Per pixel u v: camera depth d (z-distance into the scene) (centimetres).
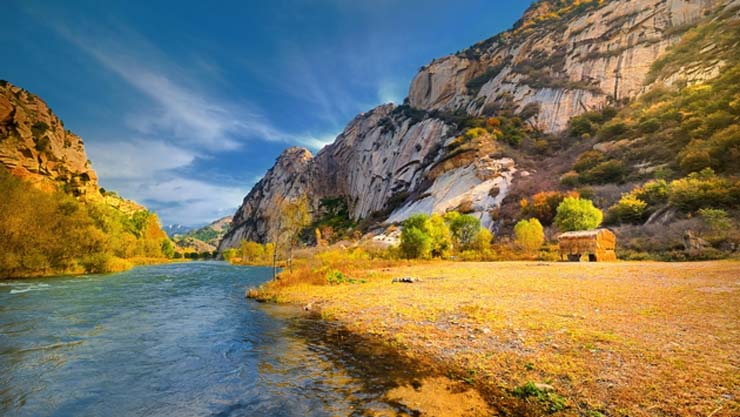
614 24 7919
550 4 11969
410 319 1009
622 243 2920
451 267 2562
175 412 514
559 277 1625
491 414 476
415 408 501
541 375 570
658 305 923
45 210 2980
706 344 617
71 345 877
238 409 520
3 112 6119
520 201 4747
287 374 661
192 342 905
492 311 991
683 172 3634
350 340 884
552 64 8556
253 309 1420
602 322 803
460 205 5462
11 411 520
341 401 534
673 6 7212
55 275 2930
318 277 2073
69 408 530
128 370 698
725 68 5322
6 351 821
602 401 470
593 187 4394
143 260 6266
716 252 2123
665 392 466
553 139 6831
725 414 397
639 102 6175
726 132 3494
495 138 6994
